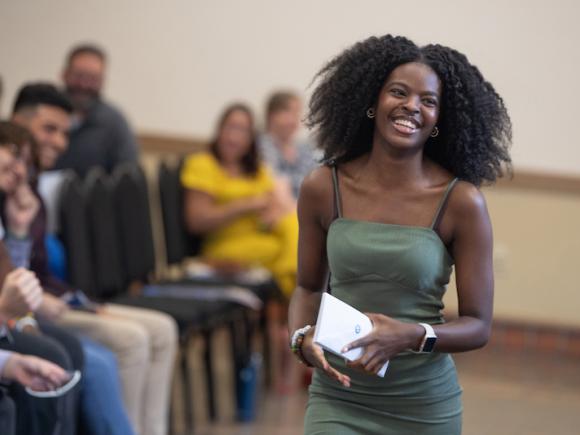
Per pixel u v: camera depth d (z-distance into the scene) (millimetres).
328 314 3098
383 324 3172
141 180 7023
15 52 9859
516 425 7129
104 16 9828
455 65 3369
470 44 9484
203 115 9883
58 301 5238
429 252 3307
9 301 4293
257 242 7723
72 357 4801
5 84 9883
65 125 5922
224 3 9789
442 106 3398
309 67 9742
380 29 9609
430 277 3324
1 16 9828
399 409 3393
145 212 6992
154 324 5766
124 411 5008
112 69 9898
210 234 7734
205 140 9875
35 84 5844
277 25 9758
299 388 7949
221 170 7629
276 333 7809
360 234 3342
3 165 4895
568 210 9594
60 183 6012
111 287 6406
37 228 5258
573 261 9648
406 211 3348
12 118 5848
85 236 6090
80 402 4871
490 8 9422
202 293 6922
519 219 9688
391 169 3359
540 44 9391
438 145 3467
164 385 5828
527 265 9727
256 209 7617
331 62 3559
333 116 3520
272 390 7844
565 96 9414
